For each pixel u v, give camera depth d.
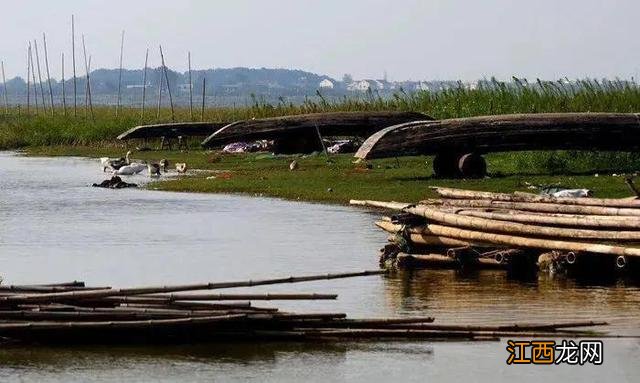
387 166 58.78
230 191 52.62
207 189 53.38
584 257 29.75
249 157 70.62
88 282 30.39
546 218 30.31
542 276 30.06
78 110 138.88
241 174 59.56
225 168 65.31
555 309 26.05
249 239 37.84
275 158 68.19
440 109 72.38
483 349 22.84
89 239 38.19
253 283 23.55
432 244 32.06
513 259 30.31
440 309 26.25
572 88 67.00
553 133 51.72
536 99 66.75
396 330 23.47
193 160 70.81
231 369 21.53
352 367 21.67
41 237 38.69
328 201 47.84
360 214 43.75
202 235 38.88
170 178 60.78
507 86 68.50
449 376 21.19
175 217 43.72
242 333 23.23
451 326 23.53
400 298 27.58
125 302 23.47
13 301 23.05
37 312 22.88
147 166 65.12
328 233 38.91
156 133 81.06
